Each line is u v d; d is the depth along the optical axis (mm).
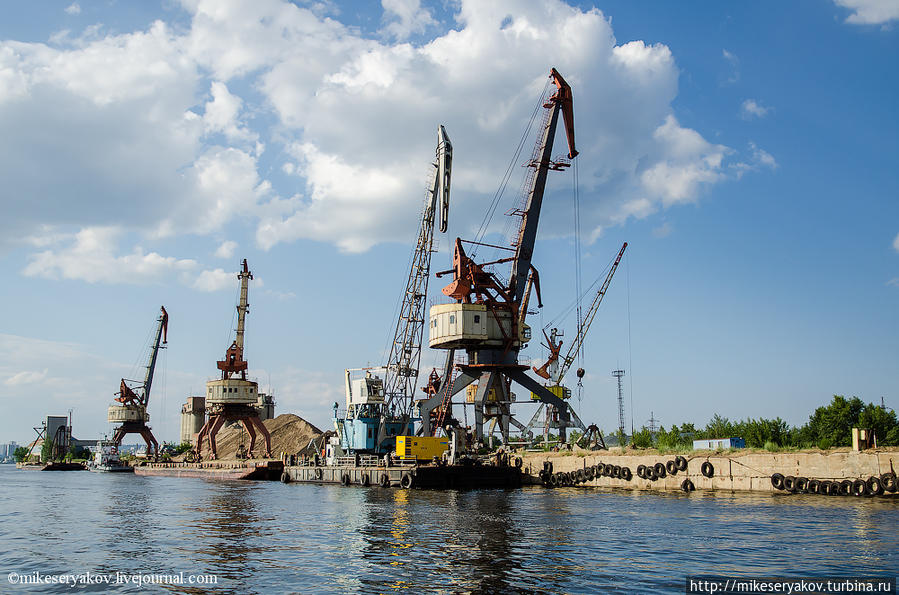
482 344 99688
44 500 79562
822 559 33344
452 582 30000
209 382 165375
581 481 82000
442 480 82938
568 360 128000
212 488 101375
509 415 107625
